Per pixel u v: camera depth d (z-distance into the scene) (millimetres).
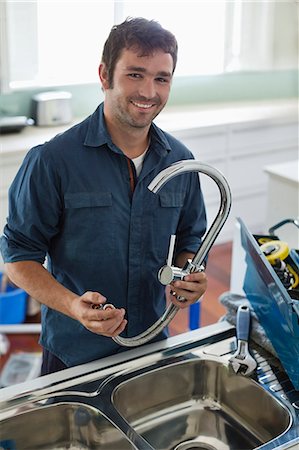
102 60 1410
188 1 4129
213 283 3844
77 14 3781
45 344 1656
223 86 4656
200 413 1491
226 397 1492
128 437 1233
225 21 4277
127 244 1530
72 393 1351
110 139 1455
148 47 1315
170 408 1488
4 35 3520
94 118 1479
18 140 3480
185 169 1177
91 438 1326
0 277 3400
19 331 3264
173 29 4152
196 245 1661
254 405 1430
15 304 3219
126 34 1328
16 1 3539
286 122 4262
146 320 1614
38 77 3803
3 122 3572
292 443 1203
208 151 4000
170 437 1438
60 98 3801
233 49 4383
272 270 1383
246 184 4266
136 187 1503
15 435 1303
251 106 4551
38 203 1458
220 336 1571
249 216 4379
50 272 1613
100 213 1484
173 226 1589
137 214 1516
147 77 1340
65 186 1456
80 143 1462
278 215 2977
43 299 1429
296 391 1379
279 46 4551
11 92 3752
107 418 1281
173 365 1461
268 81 4836
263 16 4367
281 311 1337
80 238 1503
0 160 3273
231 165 4145
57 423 1331
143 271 1566
